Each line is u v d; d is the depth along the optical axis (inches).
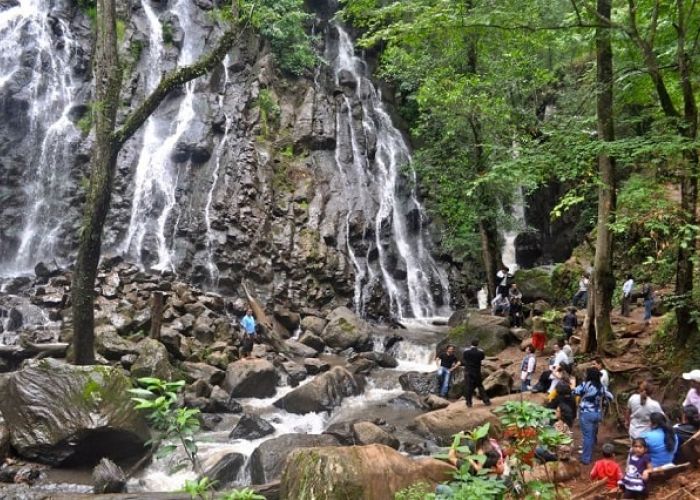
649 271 812.0
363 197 1087.0
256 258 912.9
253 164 995.3
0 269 844.6
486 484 174.2
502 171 415.5
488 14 450.0
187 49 1099.3
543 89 975.0
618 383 509.7
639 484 316.5
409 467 327.9
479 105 810.2
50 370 478.9
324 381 624.4
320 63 1217.4
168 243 901.8
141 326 673.0
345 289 953.5
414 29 473.7
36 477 430.6
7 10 958.4
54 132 929.5
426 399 625.3
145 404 172.2
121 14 1047.6
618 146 391.9
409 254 1112.2
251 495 181.3
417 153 1027.3
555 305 916.0
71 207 894.4
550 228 1178.6
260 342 759.7
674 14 471.2
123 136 533.6
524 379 568.7
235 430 527.2
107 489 406.3
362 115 1198.9
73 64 992.9
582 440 409.1
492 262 966.4
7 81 920.3
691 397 376.8
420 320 1006.4
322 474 314.7
